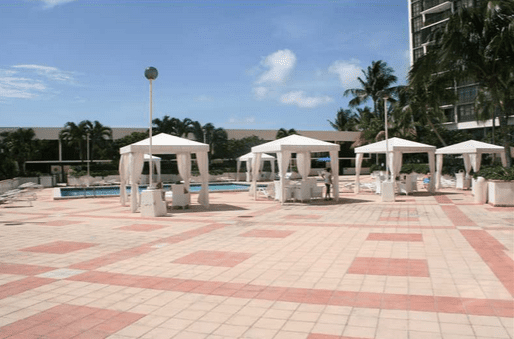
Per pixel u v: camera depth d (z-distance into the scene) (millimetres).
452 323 3938
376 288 5160
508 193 13570
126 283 5621
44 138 41656
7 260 7156
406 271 5918
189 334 3865
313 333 3809
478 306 4391
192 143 15312
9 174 34281
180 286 5438
